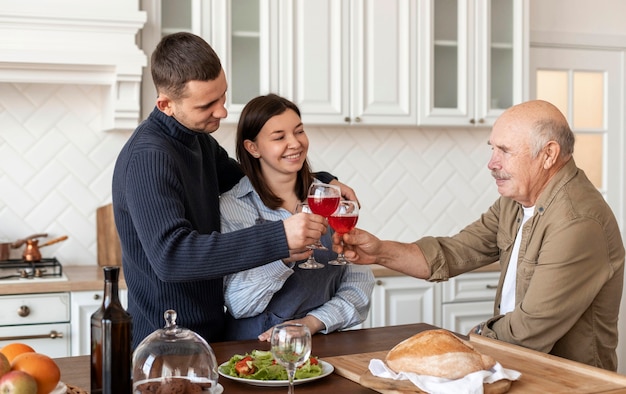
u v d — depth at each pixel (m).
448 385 1.56
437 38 4.06
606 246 2.04
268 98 2.30
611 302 2.09
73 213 3.84
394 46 3.96
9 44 3.28
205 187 2.22
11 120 3.74
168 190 1.91
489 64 4.15
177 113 2.00
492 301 4.12
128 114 3.48
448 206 4.50
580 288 2.00
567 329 2.01
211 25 3.63
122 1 3.40
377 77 3.93
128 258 2.07
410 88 4.00
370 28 3.91
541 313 1.98
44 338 3.29
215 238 1.82
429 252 2.36
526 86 4.23
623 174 4.83
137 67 3.42
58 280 3.33
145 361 1.43
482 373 1.59
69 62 3.34
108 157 3.88
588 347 2.08
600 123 4.79
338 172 4.27
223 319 2.23
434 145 4.46
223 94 2.01
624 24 4.80
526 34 4.21
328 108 3.85
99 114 3.86
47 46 3.32
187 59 1.93
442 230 4.49
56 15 3.30
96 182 3.87
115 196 2.02
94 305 3.35
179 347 1.45
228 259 1.81
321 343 2.10
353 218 2.09
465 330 4.07
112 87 3.49
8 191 3.75
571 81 4.70
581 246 2.00
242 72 3.70
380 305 3.89
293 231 1.83
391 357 1.70
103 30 3.40
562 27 4.67
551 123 2.09
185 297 2.06
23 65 3.34
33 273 3.44
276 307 2.25
